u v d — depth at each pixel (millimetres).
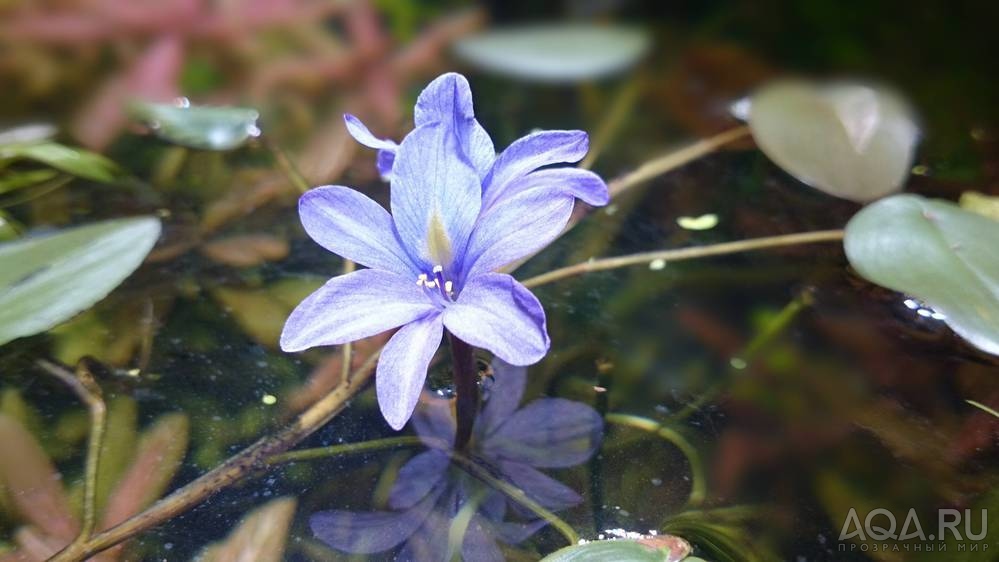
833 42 385
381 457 291
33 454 291
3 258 305
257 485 288
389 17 401
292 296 312
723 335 308
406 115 350
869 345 306
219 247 319
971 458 292
